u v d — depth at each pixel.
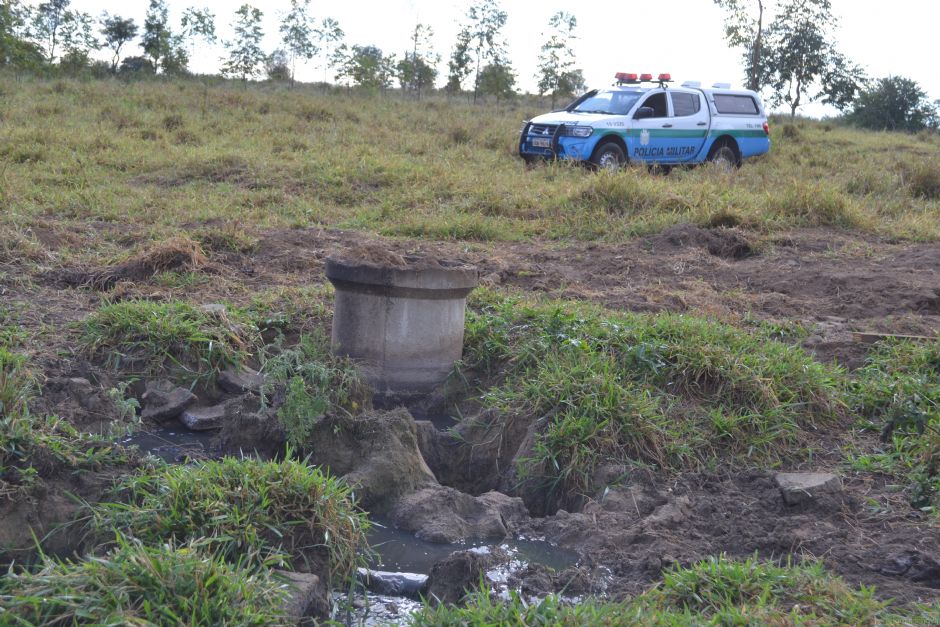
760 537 3.80
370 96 29.80
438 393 5.37
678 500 4.12
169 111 18.47
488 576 3.52
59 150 13.27
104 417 4.80
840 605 3.03
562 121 14.95
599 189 11.05
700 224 10.24
